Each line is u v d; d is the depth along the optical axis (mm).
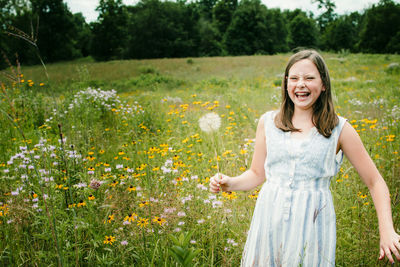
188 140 3857
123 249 1799
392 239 1177
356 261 1837
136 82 18797
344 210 2316
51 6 51469
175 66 29531
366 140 3635
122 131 4734
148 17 57312
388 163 3039
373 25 56031
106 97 5711
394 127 4270
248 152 3363
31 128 4105
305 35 73500
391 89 9148
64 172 2404
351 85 12406
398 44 51969
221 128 4582
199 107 6570
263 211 1425
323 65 1381
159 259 1697
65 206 2162
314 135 1361
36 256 1721
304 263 1288
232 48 63812
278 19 70750
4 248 1809
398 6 54250
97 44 57688
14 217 1938
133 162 3311
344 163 3258
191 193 2340
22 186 2289
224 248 1890
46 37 50750
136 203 2055
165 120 5320
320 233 1299
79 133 3842
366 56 30531
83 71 5977
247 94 10531
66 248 1733
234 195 2191
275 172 1423
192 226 2023
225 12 74062
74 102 5035
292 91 1394
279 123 1450
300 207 1324
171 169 2504
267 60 31547
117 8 60688
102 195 2266
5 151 3596
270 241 1374
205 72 24422
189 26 61594
